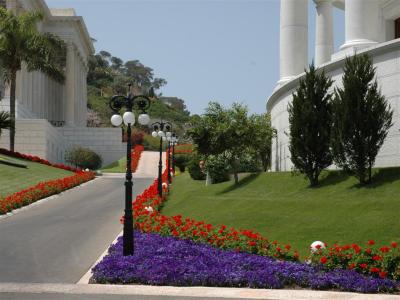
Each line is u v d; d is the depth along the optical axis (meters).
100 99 154.62
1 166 44.03
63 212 28.12
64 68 81.25
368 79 21.44
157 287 12.66
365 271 12.95
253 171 38.12
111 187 43.72
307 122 23.88
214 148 33.00
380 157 22.94
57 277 13.66
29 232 21.19
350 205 18.97
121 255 15.10
